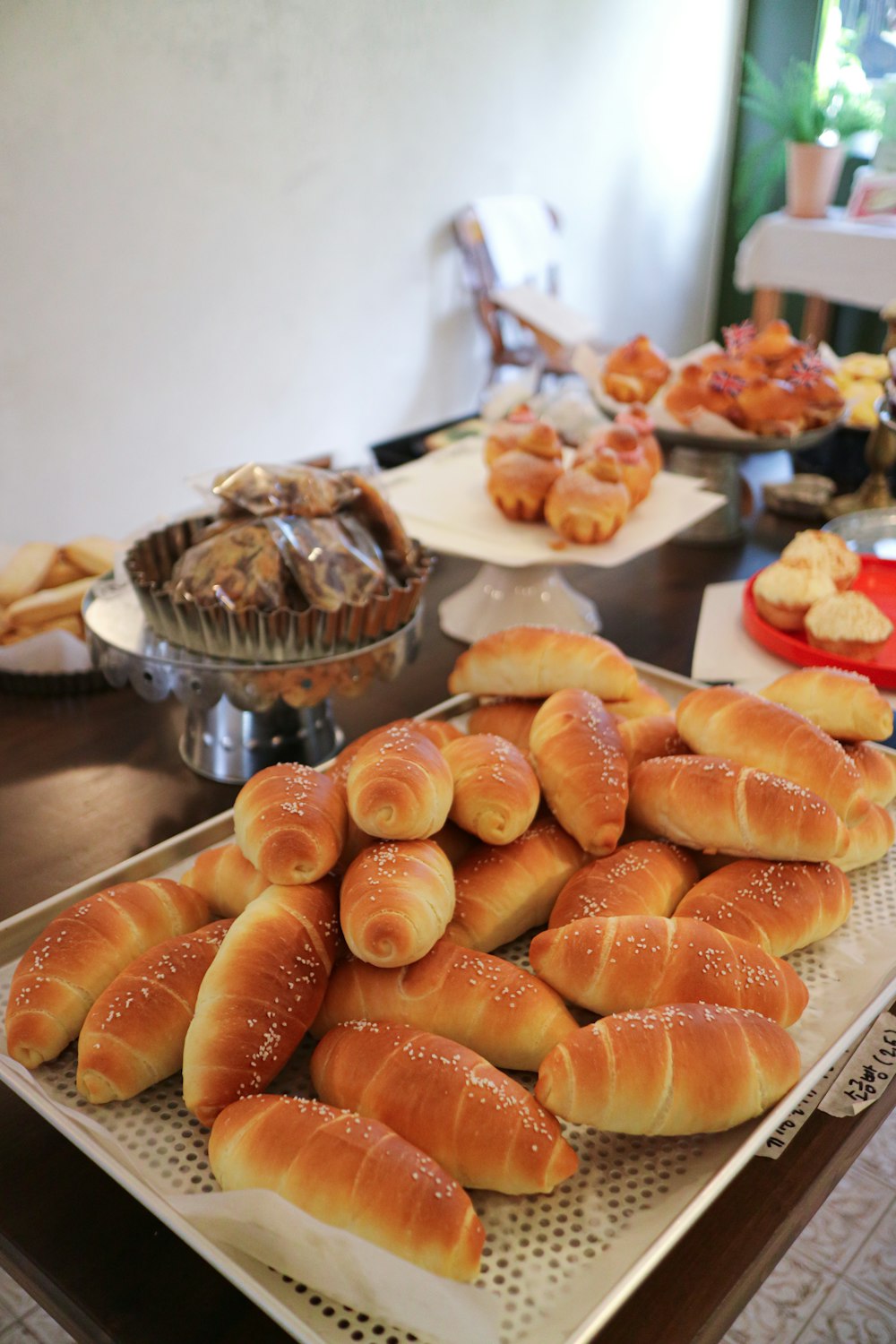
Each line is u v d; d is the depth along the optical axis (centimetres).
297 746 85
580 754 64
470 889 60
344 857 60
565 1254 45
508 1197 47
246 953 52
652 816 65
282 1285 44
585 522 102
